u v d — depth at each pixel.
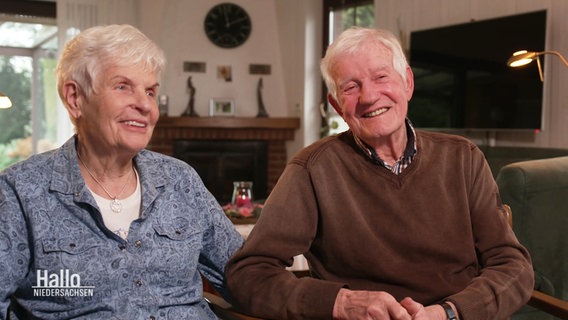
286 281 1.52
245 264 1.57
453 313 1.46
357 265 1.65
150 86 1.40
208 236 1.60
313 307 1.46
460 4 5.04
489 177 1.76
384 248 1.63
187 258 1.47
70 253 1.33
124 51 1.35
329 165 1.69
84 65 1.34
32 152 7.38
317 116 7.00
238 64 7.36
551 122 4.42
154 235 1.44
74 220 1.35
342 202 1.66
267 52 7.43
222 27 7.29
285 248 1.63
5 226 1.31
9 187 1.34
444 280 1.63
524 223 2.20
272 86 7.44
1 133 7.28
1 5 6.79
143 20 7.00
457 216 1.67
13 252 1.32
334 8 6.73
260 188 7.30
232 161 7.22
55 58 7.33
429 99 5.24
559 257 2.29
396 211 1.64
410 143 1.69
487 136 4.97
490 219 1.71
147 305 1.39
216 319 1.57
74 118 1.39
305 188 1.68
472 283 1.57
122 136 1.36
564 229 2.30
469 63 4.87
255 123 7.09
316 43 6.93
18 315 1.40
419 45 5.30
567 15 4.28
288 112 7.38
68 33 6.70
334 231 1.65
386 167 1.67
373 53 1.67
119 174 1.44
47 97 7.36
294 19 7.08
